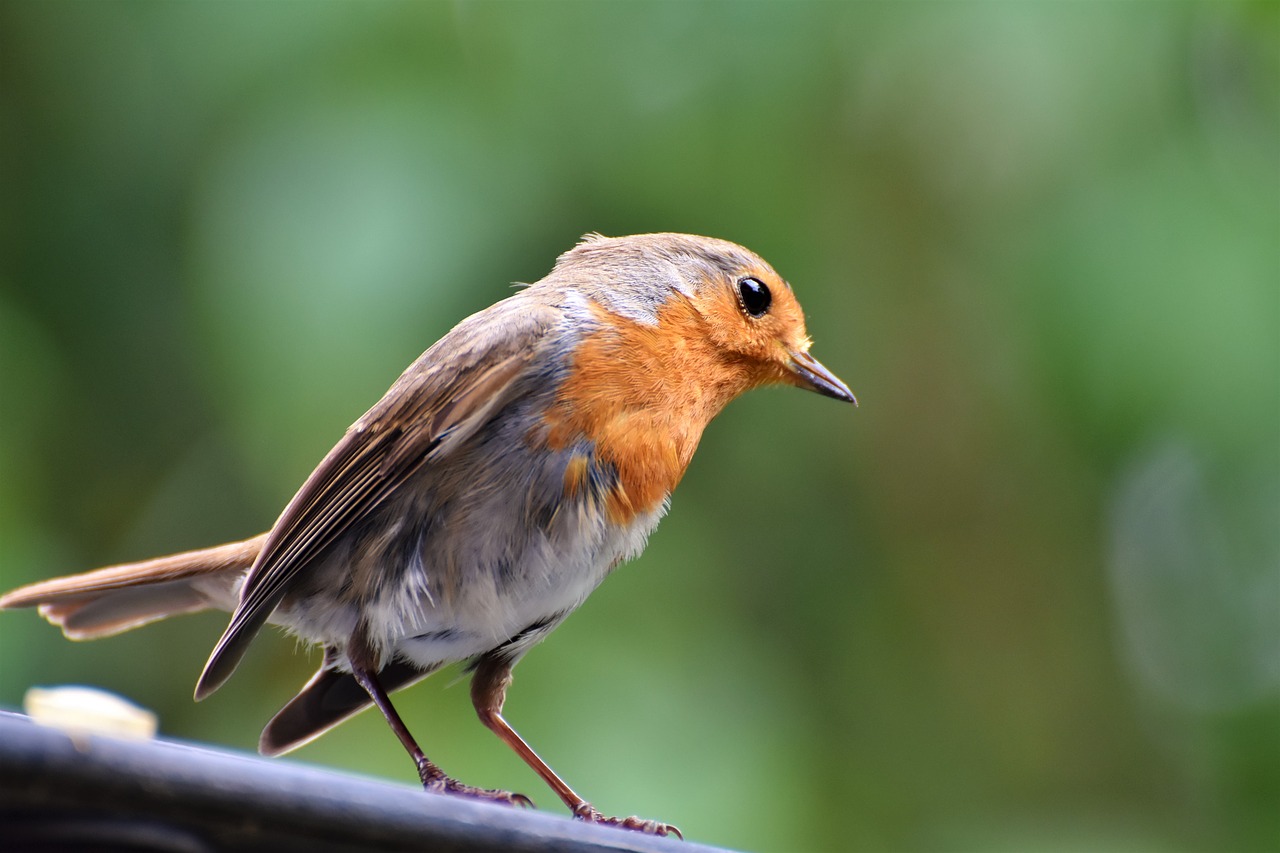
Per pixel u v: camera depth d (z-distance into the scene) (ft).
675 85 33.60
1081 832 36.40
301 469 30.91
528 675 31.55
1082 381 34.22
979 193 37.19
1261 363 33.17
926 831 36.32
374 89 32.53
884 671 38.86
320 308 31.01
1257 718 41.37
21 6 34.94
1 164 35.99
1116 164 34.53
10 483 33.27
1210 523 42.24
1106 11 34.47
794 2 33.17
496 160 32.58
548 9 33.27
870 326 38.42
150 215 35.78
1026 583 40.63
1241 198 34.45
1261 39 35.58
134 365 36.50
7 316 34.58
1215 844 39.24
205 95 33.17
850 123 35.86
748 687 33.32
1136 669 42.39
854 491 38.75
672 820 30.17
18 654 33.50
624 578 33.76
